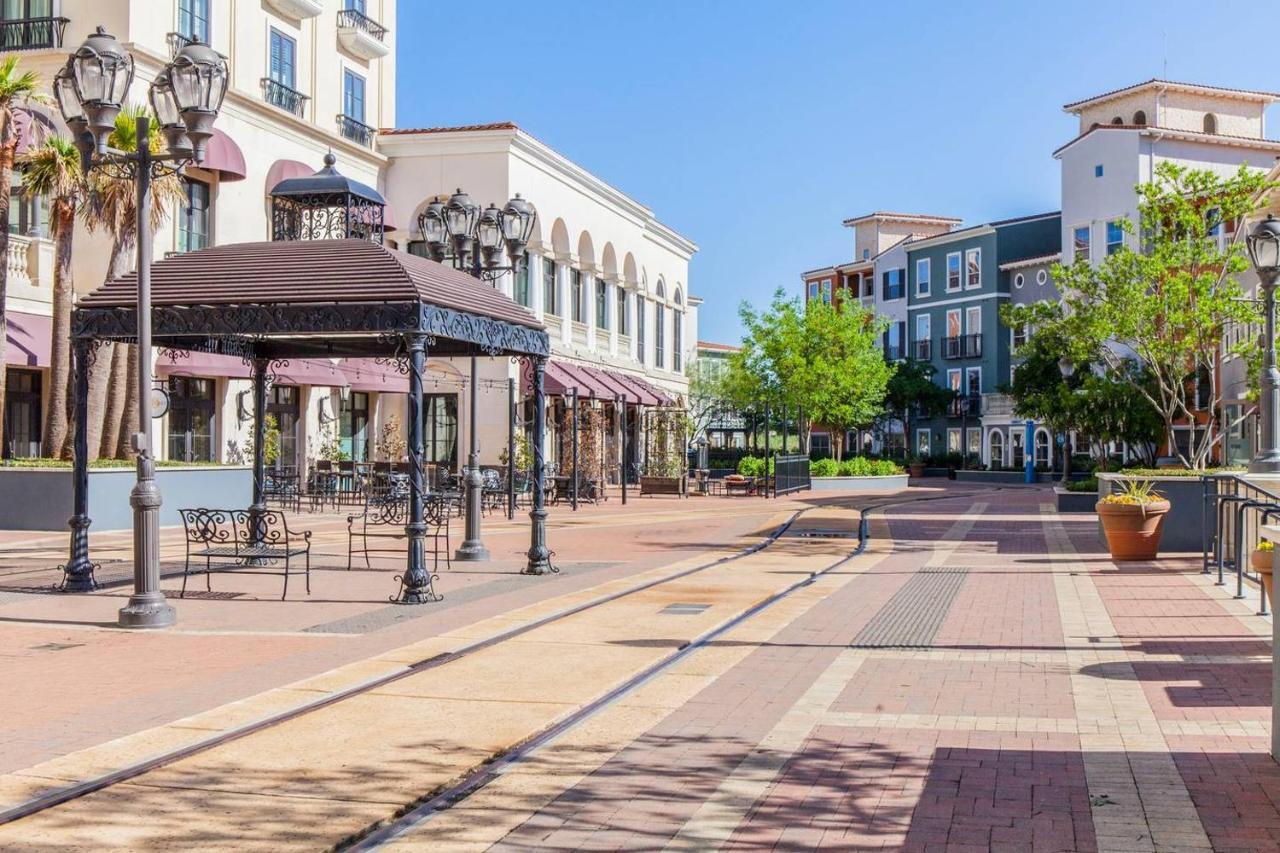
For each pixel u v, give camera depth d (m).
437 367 37.41
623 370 48.25
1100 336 24.31
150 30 27.92
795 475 41.97
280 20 33.19
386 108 38.69
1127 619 11.54
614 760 6.70
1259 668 9.05
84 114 11.95
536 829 5.56
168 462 25.09
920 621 11.52
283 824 5.59
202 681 8.80
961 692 8.32
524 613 11.98
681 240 56.12
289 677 8.95
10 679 8.88
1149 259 23.62
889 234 77.75
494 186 37.06
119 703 8.08
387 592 13.96
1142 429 33.22
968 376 66.19
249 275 13.16
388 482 28.28
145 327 11.41
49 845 5.31
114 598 13.27
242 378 29.91
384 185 37.75
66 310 23.47
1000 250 64.25
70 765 6.49
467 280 15.16
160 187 23.77
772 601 13.02
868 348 55.28
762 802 5.91
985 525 25.00
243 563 16.28
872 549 19.45
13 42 27.59
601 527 24.92
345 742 7.05
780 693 8.34
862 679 8.79
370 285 12.82
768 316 53.62
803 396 52.56
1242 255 25.33
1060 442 57.62
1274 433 16.33
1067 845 5.25
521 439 35.88
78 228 27.36
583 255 44.94
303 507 29.64
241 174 29.77
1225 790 5.99
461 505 28.03
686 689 8.48
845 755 6.73
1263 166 52.53
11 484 21.73
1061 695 8.20
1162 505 16.91
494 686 8.55
